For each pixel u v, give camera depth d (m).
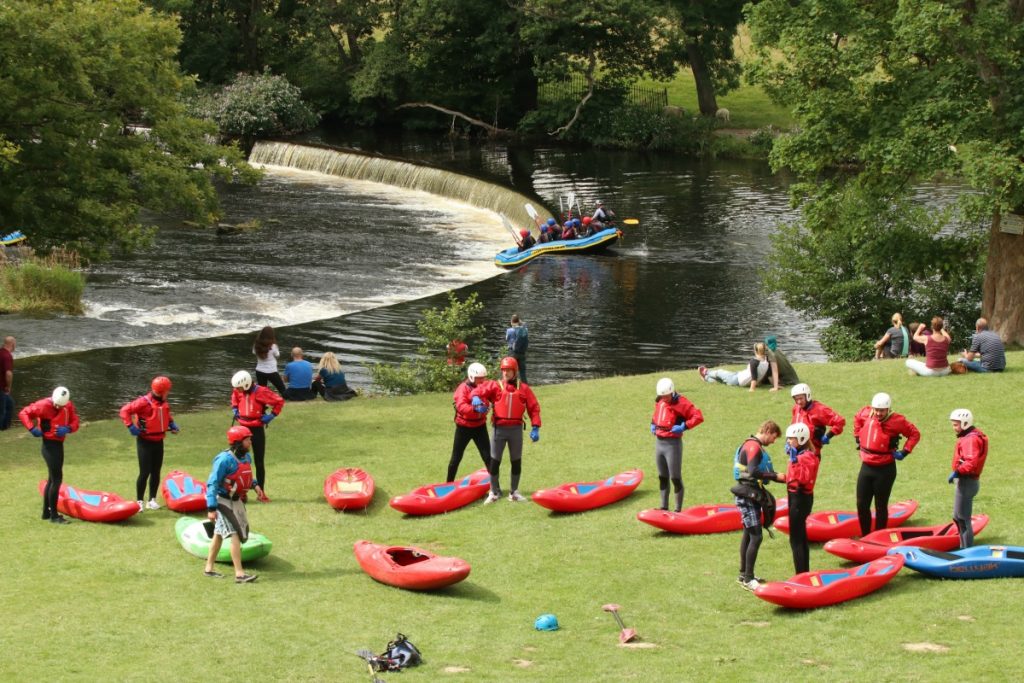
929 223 36.06
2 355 24.67
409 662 12.04
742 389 25.61
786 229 37.72
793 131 75.31
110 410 28.64
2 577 15.11
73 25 29.12
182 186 31.03
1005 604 13.20
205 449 22.73
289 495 19.34
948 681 11.14
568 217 56.84
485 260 49.97
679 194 63.81
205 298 41.34
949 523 16.09
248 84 85.31
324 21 89.94
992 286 32.69
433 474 20.55
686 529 16.70
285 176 72.94
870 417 15.38
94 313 38.62
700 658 12.13
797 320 40.03
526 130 85.38
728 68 83.25
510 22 81.44
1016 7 30.41
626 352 36.19
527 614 13.81
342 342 36.50
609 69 85.88
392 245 52.56
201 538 16.25
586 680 11.58
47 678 11.70
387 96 89.69
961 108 28.64
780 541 16.42
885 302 35.94
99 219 29.95
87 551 16.27
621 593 14.48
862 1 32.41
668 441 16.88
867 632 12.66
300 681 11.69
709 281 45.56
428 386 30.03
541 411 25.17
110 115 30.33
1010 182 27.80
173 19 32.47
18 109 28.61
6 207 29.19
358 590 14.72
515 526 17.48
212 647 12.62
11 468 21.22
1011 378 24.27
